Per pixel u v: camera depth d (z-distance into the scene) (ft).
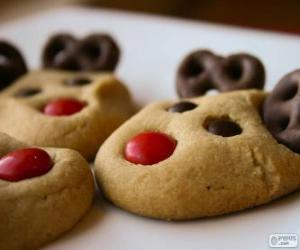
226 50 0.98
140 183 0.65
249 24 1.47
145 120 0.72
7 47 0.92
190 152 0.66
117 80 0.86
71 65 0.91
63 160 0.66
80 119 0.77
